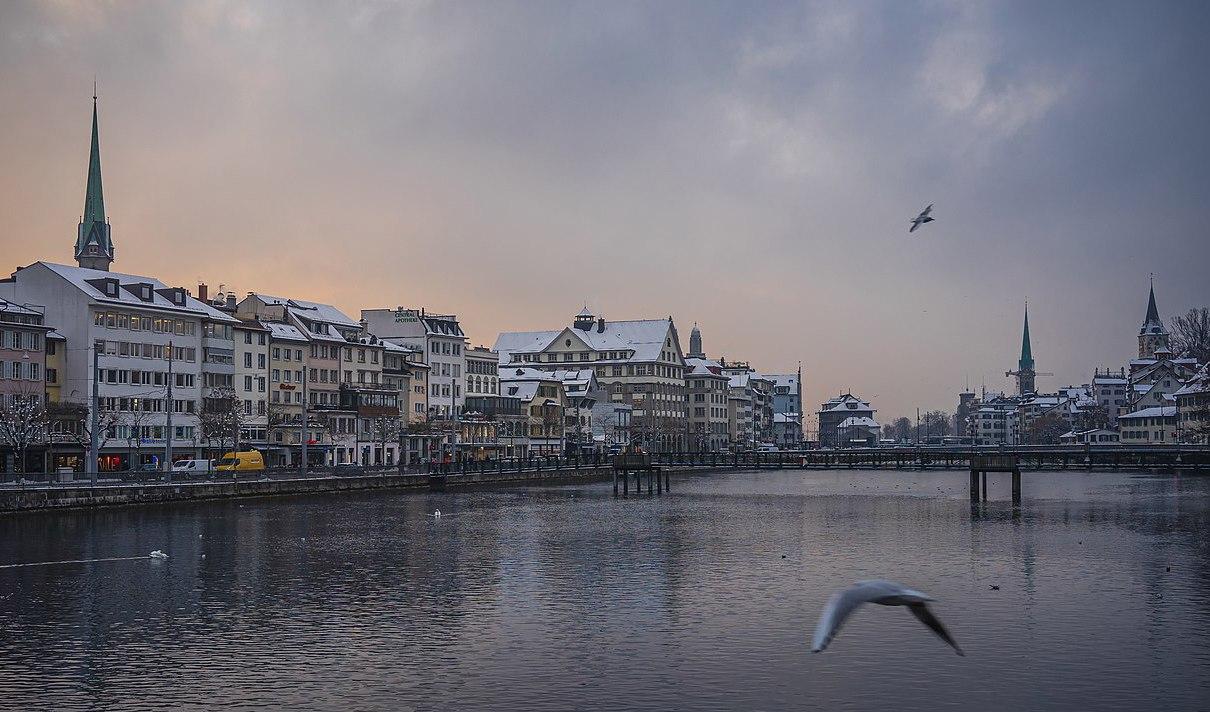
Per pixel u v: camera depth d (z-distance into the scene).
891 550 94.88
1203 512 132.00
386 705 48.41
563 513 133.12
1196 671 53.19
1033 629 61.56
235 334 189.50
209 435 172.00
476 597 71.62
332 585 76.25
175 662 55.06
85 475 124.94
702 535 107.44
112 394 167.75
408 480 175.50
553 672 53.22
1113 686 50.84
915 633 60.31
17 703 48.59
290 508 133.38
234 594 72.69
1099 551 93.31
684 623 63.41
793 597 71.31
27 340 158.75
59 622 64.00
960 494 173.38
